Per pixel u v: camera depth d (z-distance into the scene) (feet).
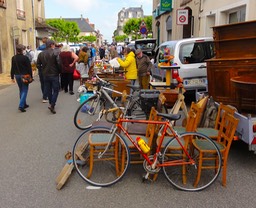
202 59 28.53
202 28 47.98
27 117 26.32
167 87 27.27
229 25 18.29
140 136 15.02
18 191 13.34
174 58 28.04
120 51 98.99
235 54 18.51
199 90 28.25
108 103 23.36
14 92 40.86
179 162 13.61
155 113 14.29
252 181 14.20
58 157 17.12
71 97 35.58
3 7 68.44
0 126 23.57
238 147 18.38
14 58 27.73
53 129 22.57
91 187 13.62
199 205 12.19
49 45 27.43
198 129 16.26
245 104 17.79
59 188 13.39
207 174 14.67
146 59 32.94
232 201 12.48
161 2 70.18
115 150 14.05
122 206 12.14
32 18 94.22
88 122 22.72
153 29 104.94
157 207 12.07
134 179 14.35
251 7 33.17
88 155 15.93
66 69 36.70
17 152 17.93
